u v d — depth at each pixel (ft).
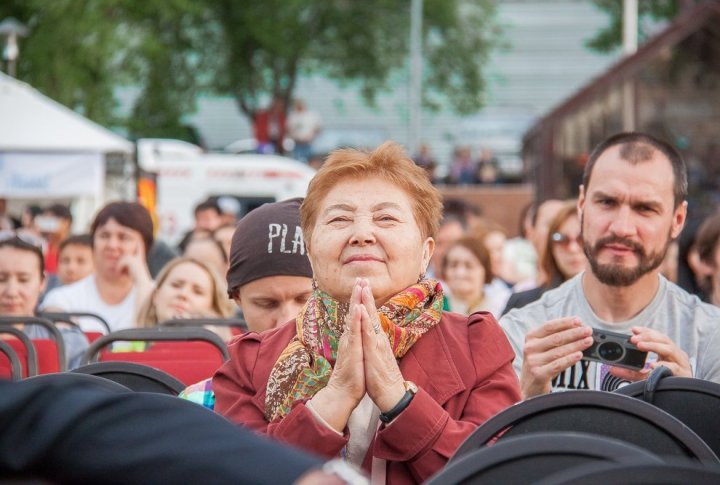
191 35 154.81
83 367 19.17
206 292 32.35
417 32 155.84
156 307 32.68
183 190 96.63
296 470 7.80
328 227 16.29
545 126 100.07
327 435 14.93
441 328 16.44
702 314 21.66
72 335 31.01
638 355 18.72
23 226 67.15
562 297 22.50
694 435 14.11
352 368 15.07
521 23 188.44
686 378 16.53
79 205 74.69
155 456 7.86
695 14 93.50
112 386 14.02
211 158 96.94
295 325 17.03
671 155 21.57
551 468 11.84
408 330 15.94
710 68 96.89
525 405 14.38
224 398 16.75
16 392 8.20
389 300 16.21
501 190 118.73
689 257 37.17
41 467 8.07
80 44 117.50
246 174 96.94
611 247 21.25
